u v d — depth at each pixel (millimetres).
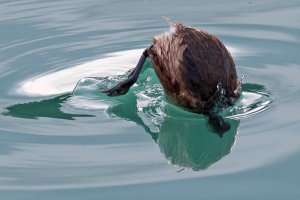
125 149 20562
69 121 22766
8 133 21969
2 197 17953
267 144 20359
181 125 22125
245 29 30438
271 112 22406
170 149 20484
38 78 26391
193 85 21812
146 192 17766
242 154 19922
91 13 33250
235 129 21438
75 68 27172
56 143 21125
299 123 21531
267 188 17766
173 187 18016
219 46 22281
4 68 27266
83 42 29641
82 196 17688
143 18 32188
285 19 31375
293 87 24281
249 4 33781
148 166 19391
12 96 24891
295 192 17500
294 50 27766
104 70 26922
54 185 18438
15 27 31750
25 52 28797
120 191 17859
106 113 23391
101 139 21328
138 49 28766
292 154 19625
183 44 22094
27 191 18203
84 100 24500
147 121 22656
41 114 23375
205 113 22297
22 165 19766
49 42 29766
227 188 17875
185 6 33812
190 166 19344
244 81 25000
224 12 32750
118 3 34688
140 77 26203
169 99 23578
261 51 27875
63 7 34375
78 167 19453
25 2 35438
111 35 30297
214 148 20438
